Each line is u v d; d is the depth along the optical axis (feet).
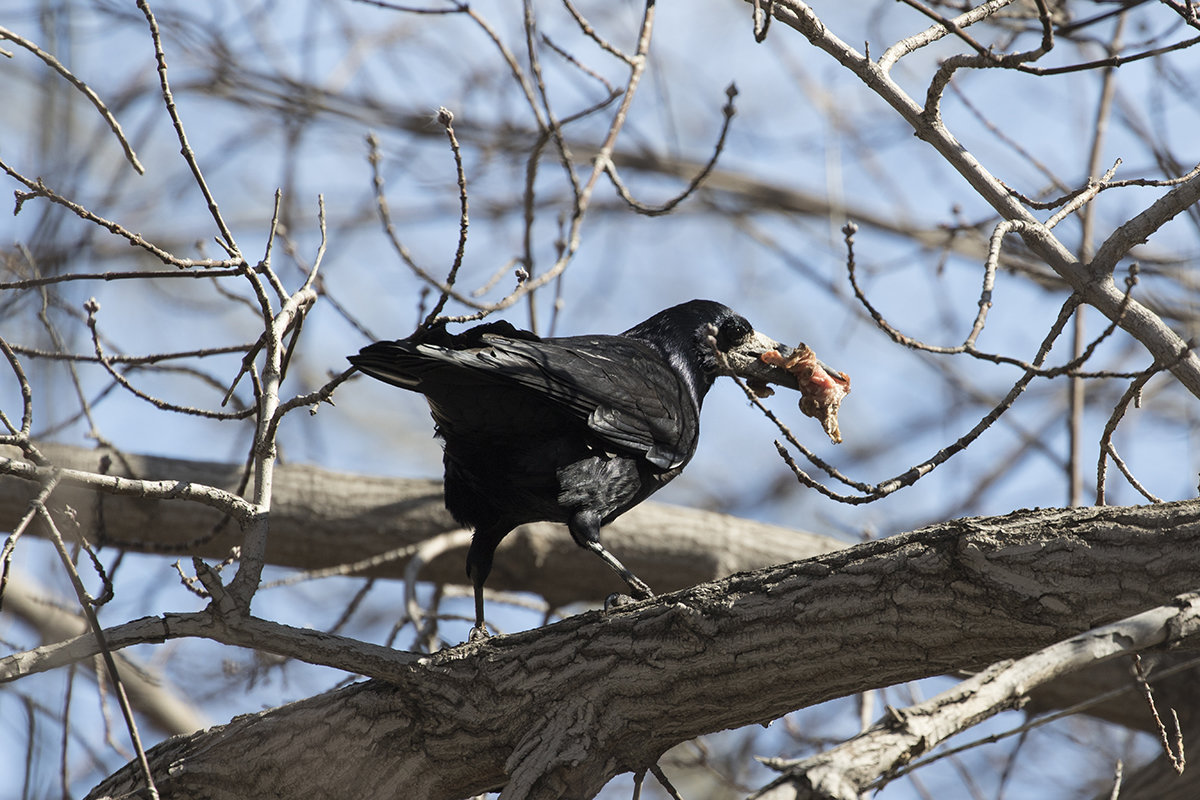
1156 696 44.91
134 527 46.47
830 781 17.90
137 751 20.80
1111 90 47.67
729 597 26.09
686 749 47.32
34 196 23.04
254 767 27.35
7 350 24.03
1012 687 19.16
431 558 46.03
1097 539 23.98
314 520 47.91
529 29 39.19
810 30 29.50
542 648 26.99
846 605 25.20
